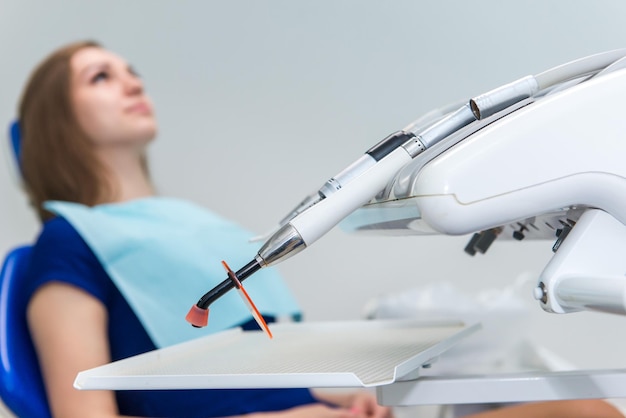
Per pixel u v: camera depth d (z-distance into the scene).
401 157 0.57
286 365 0.59
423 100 1.99
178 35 2.08
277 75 2.06
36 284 1.20
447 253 1.99
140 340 1.27
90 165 1.49
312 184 2.05
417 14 1.98
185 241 1.39
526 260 1.95
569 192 0.53
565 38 1.85
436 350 0.67
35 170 1.51
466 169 0.52
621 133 0.53
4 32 2.08
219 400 1.25
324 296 2.03
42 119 1.50
